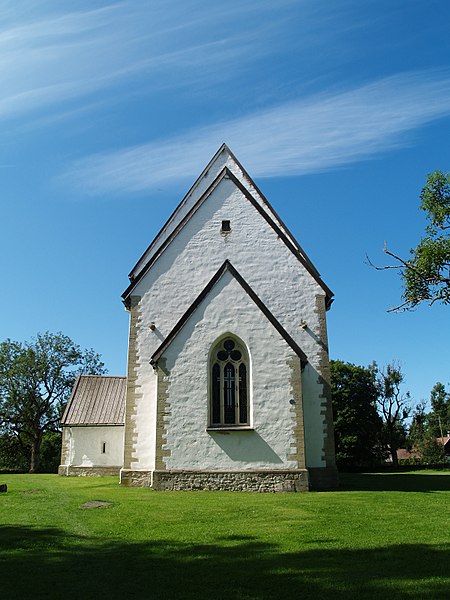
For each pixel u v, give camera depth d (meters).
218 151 28.17
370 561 9.09
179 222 26.92
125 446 23.09
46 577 8.38
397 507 15.15
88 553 9.95
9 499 17.98
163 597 7.35
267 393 20.67
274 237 25.52
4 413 60.81
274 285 24.89
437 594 7.27
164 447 20.39
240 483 19.81
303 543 10.54
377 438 64.44
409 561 9.05
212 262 25.19
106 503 16.25
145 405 23.45
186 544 10.59
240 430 20.33
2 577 8.40
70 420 35.62
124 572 8.62
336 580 8.00
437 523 12.59
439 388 110.50
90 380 38.66
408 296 27.38
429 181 27.84
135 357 24.05
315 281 24.91
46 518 13.90
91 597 7.41
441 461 69.44
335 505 15.55
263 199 27.20
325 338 24.23
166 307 24.64
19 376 61.75
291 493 18.97
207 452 20.23
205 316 21.58
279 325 21.30
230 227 25.64
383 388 67.88
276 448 20.12
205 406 20.67
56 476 33.72
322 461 22.75
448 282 26.56
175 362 21.14
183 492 19.17
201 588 7.72
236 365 21.38
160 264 25.20
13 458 70.19
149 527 12.37
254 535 11.35
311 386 23.66
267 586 7.76
